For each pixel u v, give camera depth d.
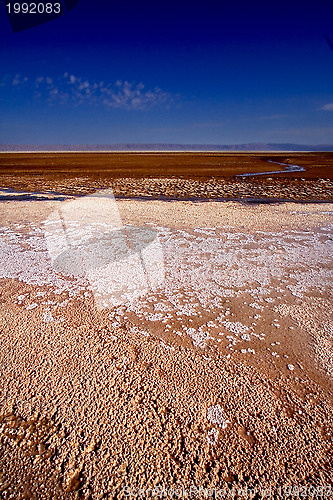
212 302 3.10
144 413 1.86
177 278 3.60
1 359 2.30
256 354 2.38
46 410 1.89
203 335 2.58
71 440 1.71
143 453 1.64
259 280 3.58
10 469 1.59
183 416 1.85
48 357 2.31
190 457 1.63
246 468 1.58
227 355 2.35
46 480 1.53
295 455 1.65
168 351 2.38
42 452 1.66
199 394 2.00
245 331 2.65
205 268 3.88
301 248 4.58
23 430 1.78
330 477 1.55
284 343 2.51
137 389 2.03
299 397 2.00
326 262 4.08
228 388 2.05
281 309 2.99
